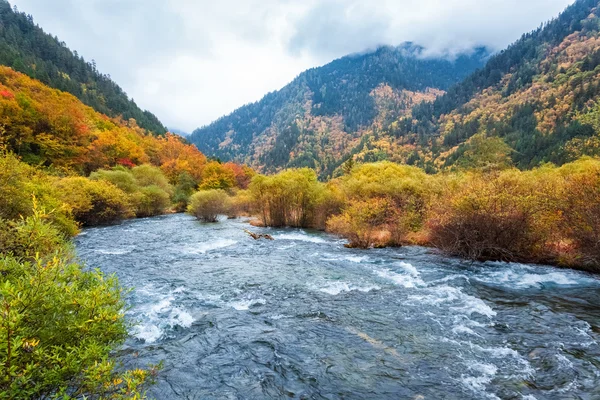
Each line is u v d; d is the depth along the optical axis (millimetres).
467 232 13812
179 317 7980
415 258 14570
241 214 41375
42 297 2846
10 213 11586
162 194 41125
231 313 8266
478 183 14547
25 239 4234
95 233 23266
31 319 2805
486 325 7348
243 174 85000
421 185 20812
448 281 10922
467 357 5961
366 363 5844
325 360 5969
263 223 29188
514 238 13133
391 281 11055
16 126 39938
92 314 3107
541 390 4926
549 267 12367
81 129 51438
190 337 6906
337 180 30594
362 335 6949
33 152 42656
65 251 5746
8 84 58000
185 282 11031
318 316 8031
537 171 20188
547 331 6980
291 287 10469
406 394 4934
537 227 12508
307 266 13336
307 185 26984
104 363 2816
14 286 2693
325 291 10047
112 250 16859
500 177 14695
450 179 21172
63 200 21828
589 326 7227
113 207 30125
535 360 5793
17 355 2521
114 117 105375
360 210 17953
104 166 51188
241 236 22469
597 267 11422
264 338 6852
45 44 118938
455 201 14031
